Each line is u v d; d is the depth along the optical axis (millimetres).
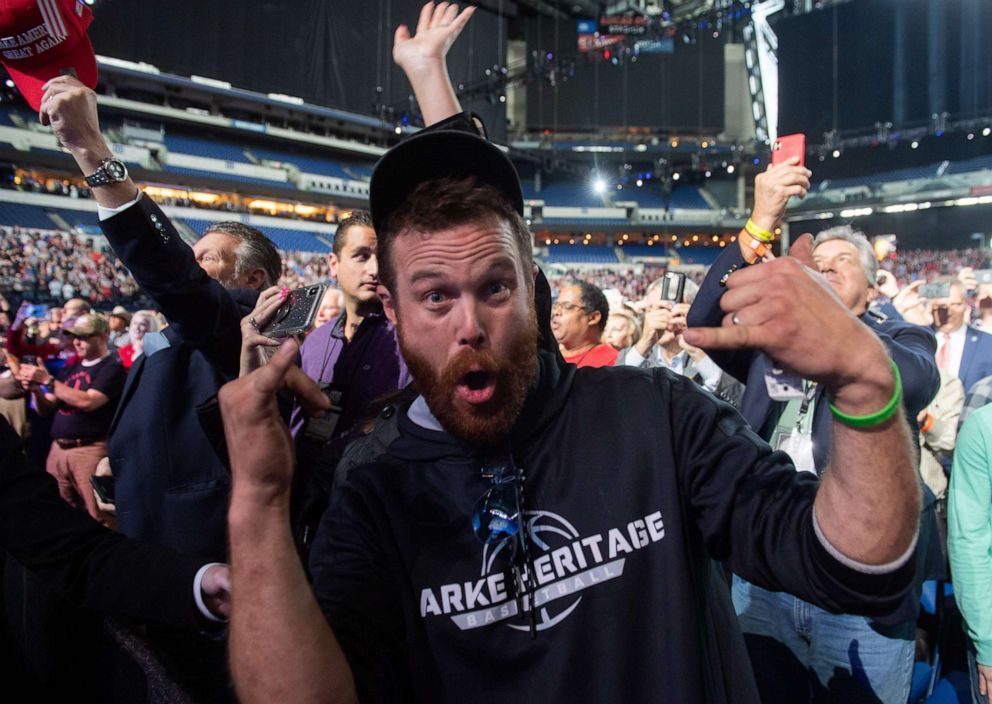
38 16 1574
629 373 1024
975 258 29234
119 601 1220
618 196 36594
